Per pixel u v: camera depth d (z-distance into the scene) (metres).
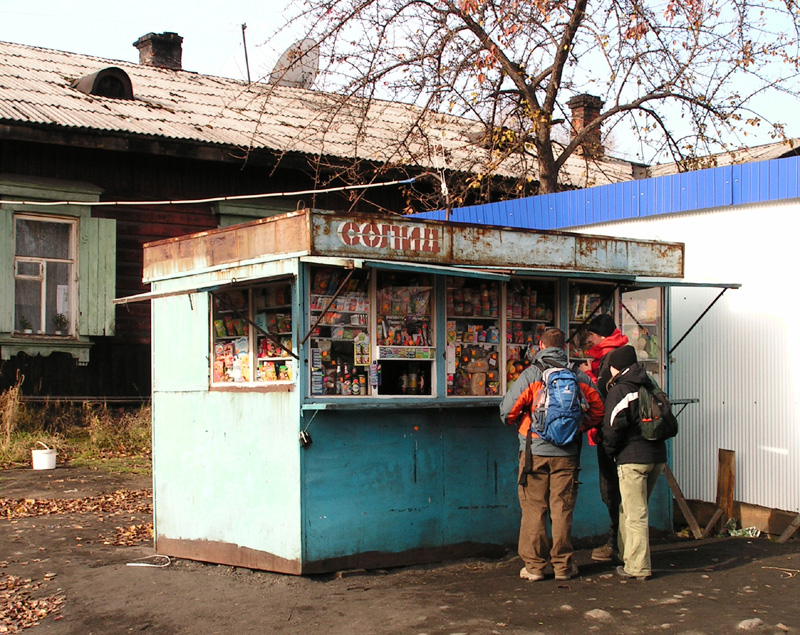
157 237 13.86
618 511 6.69
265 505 6.27
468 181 13.20
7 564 6.66
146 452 11.96
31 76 14.97
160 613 5.54
